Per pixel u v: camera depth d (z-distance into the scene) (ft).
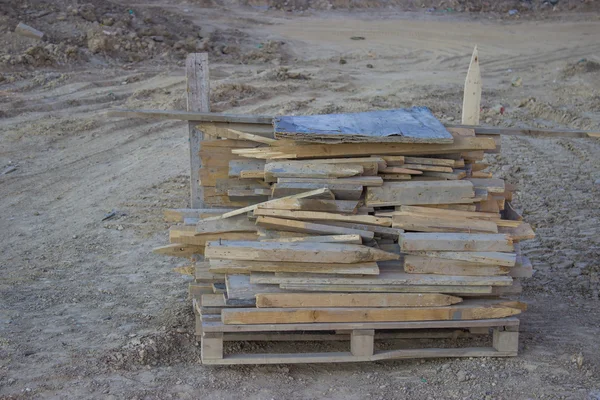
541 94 61.52
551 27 100.12
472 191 19.63
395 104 55.31
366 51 82.99
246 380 19.58
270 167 19.42
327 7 107.14
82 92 57.26
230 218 20.21
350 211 19.43
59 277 27.68
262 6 105.40
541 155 44.52
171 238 20.15
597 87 62.39
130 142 47.01
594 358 20.44
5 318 23.40
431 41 89.51
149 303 25.04
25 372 19.60
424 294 19.47
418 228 19.42
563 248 30.76
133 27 77.82
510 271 19.98
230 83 57.93
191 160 21.35
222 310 18.99
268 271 19.35
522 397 18.52
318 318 19.22
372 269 19.01
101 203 36.63
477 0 111.75
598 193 37.93
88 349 21.06
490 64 77.30
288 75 64.08
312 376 20.08
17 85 57.77
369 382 19.67
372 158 19.67
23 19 70.18
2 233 32.68
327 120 20.77
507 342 20.35
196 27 86.12
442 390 19.06
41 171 41.81
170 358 20.81
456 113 53.42
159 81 60.64
